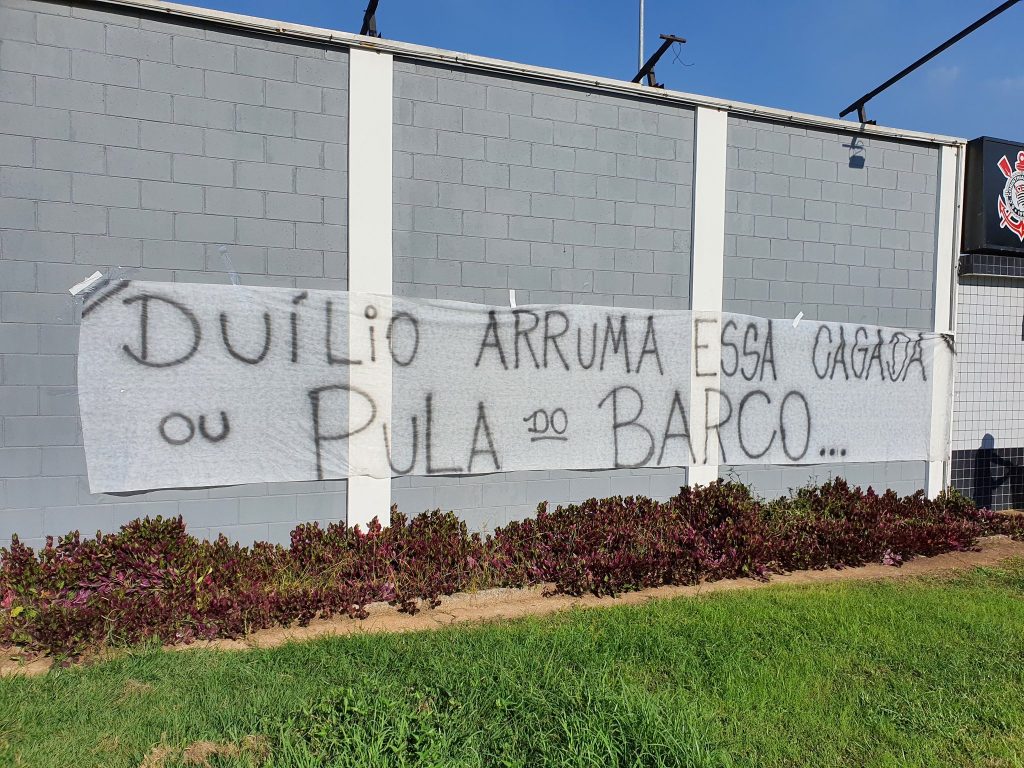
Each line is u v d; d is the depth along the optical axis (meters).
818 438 7.66
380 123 5.93
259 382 5.72
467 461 6.34
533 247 6.49
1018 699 3.72
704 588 5.71
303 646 4.23
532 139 6.45
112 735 3.18
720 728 3.31
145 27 5.32
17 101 5.04
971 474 8.53
